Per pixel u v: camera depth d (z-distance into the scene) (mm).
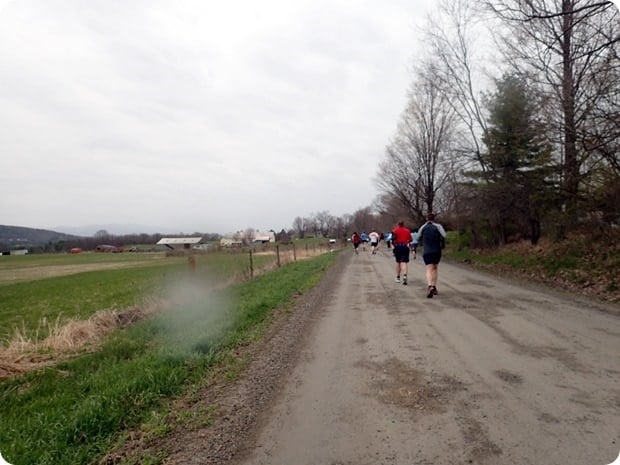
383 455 2766
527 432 2957
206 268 17203
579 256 11344
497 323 6316
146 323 7855
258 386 4215
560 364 4375
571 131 10078
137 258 54438
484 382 3938
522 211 16406
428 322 6594
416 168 32594
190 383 4422
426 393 3744
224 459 2893
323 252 35469
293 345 5680
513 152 16031
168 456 3012
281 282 12297
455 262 19266
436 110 29656
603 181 11250
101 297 15234
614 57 8289
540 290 9453
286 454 2873
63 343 6859
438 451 2768
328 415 3420
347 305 8570
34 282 24453
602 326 5953
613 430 2945
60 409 3873
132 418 3629
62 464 2979
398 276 11859
